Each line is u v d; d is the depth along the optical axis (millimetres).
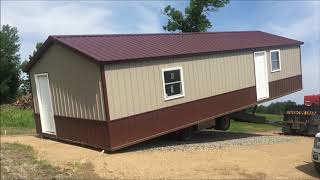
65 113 17078
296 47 27359
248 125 29625
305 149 15820
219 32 25406
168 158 14047
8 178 11500
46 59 17641
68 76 16531
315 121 21531
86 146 16281
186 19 41656
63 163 13422
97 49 16094
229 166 12727
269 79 24266
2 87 44688
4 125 25766
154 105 16625
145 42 18734
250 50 22375
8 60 46031
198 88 18766
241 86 21703
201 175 11750
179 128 17703
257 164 13016
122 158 14219
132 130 15766
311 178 11367
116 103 15234
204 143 17969
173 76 17547
